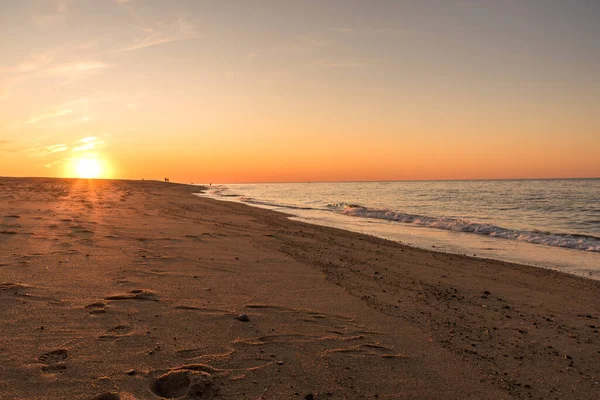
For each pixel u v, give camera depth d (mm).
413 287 7395
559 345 4922
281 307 5652
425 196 47594
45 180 50844
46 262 7102
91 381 3311
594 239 14219
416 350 4504
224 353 4039
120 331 4375
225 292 6148
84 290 5680
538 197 43000
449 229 17234
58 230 10391
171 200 27547
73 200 20797
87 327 4414
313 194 54469
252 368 3775
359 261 9508
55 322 4484
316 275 7691
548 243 13570
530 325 5629
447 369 4074
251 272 7570
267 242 11328
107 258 7715
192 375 3551
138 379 3402
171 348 4051
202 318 4957
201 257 8516
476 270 9211
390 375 3857
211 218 17078
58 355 3730
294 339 4543
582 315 6172
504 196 45688
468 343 4816
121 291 5766
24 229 10219
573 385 3875
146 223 13273
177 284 6367
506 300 6875
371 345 4559
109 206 18781
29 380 3254
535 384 3867
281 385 3504
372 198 43906
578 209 28375
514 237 14711
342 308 5824
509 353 4598
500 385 3799
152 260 7832
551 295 7277
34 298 5207
